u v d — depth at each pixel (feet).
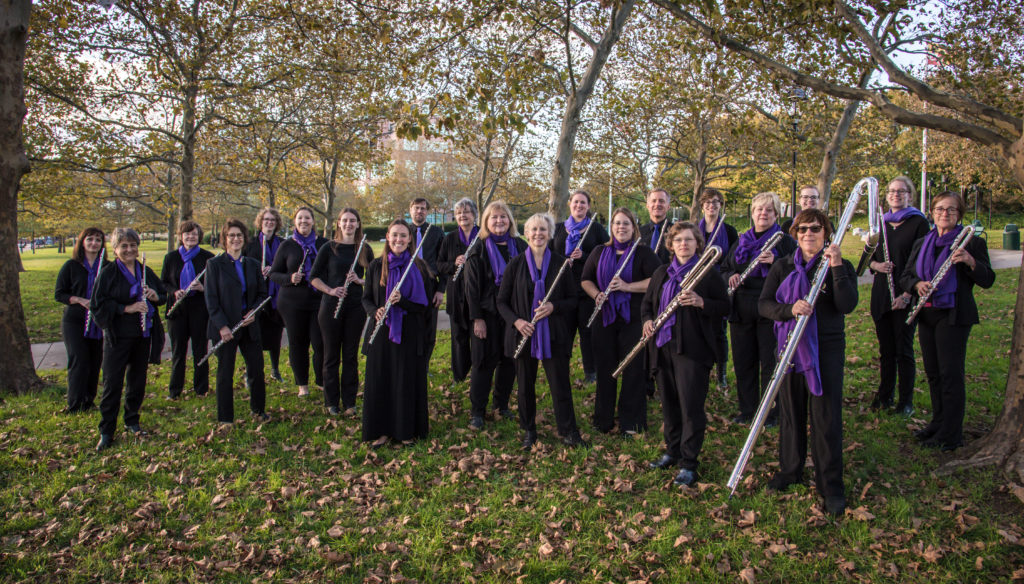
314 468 14.06
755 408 16.57
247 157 45.03
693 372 12.76
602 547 10.61
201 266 20.20
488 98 18.30
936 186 90.89
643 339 13.69
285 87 41.29
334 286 17.81
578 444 14.98
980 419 15.92
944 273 13.67
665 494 12.39
